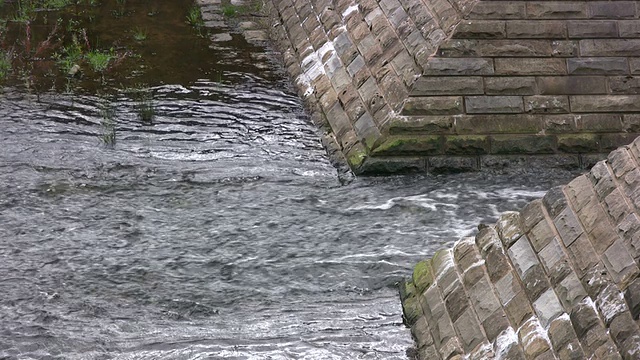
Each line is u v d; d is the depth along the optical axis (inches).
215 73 1110.4
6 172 839.7
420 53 872.9
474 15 855.1
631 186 479.2
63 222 761.6
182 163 878.4
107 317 627.5
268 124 975.0
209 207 794.2
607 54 868.6
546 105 860.0
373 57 942.4
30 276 678.5
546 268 495.5
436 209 790.5
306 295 661.3
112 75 1089.4
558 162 860.0
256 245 731.4
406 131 850.8
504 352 486.3
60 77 1077.1
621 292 442.9
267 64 1144.8
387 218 777.6
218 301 651.5
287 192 822.5
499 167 855.1
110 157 882.8
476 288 536.7
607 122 865.5
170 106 1011.9
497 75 858.1
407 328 597.0
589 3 864.3
